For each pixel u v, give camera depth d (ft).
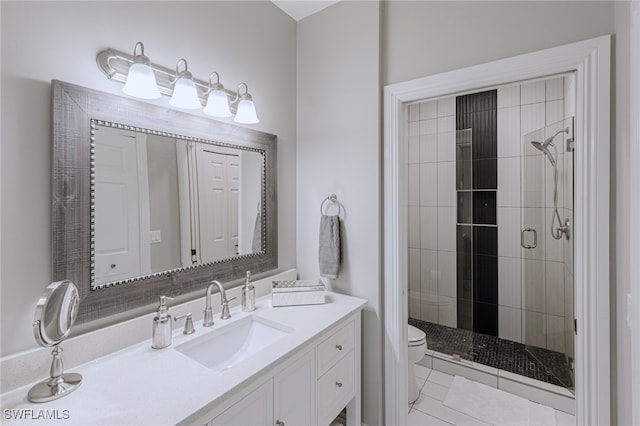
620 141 3.54
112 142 3.62
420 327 10.05
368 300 5.71
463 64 4.82
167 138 4.23
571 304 6.77
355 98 5.81
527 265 8.60
